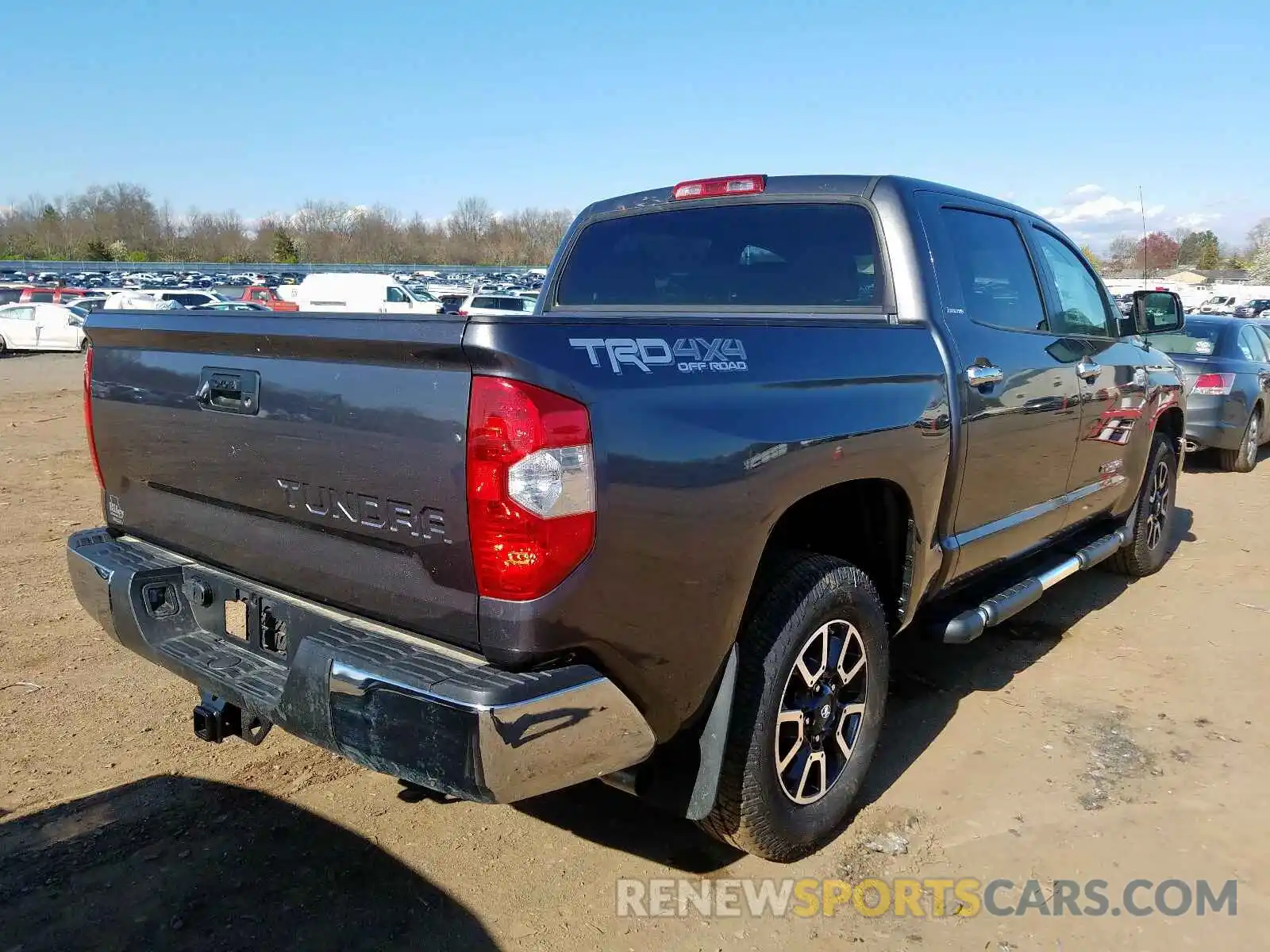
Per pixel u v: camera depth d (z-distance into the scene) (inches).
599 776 93.8
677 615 95.7
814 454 108.3
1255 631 204.1
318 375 96.2
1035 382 156.9
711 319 103.7
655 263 169.3
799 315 131.1
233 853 119.0
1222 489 366.0
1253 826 129.1
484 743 82.1
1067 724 159.8
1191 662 187.0
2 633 189.3
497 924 107.8
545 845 123.6
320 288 1165.7
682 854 122.4
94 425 127.7
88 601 121.7
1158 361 227.5
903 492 126.9
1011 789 138.5
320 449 96.9
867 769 129.4
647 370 93.2
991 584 164.6
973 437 140.0
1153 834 127.1
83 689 165.0
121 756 142.4
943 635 145.7
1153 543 241.4
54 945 101.8
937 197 151.2
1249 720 161.9
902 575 133.6
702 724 106.2
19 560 241.1
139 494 124.1
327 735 91.2
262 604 108.2
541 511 83.7
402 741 86.1
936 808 133.4
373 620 97.7
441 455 86.6
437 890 113.4
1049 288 175.6
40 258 3954.2
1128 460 207.6
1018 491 158.9
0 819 124.7
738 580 100.8
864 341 122.6
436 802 133.0
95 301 1289.4
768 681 108.3
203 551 115.6
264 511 105.5
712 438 96.3
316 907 109.5
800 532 132.3
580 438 85.7
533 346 84.3
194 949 102.0
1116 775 142.6
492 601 86.0
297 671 93.3
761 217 156.9
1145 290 214.4
